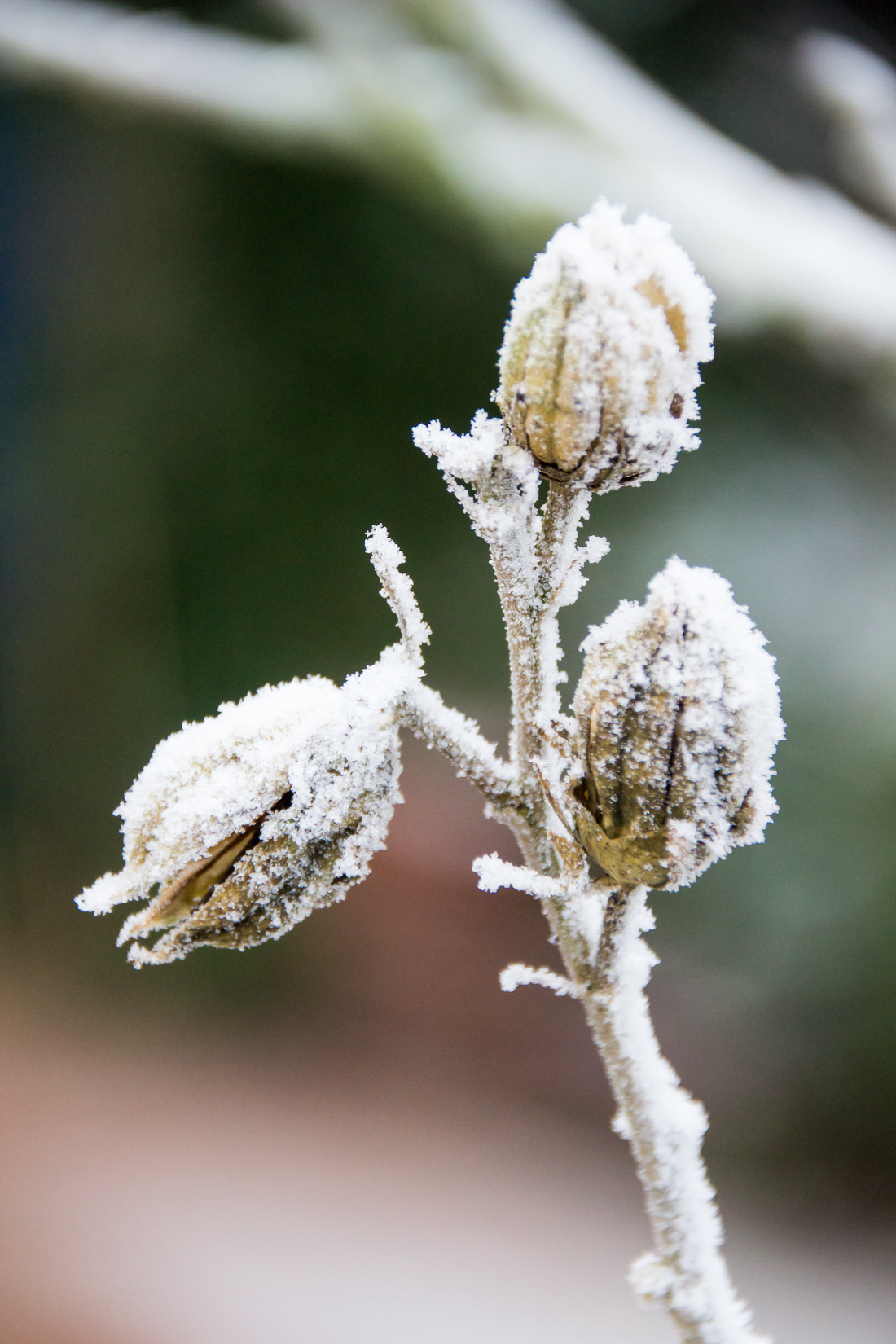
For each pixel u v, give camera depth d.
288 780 0.33
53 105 0.96
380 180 0.64
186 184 0.96
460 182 0.59
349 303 0.92
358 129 0.60
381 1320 0.76
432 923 0.98
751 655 0.33
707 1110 0.81
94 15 0.61
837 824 0.74
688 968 0.80
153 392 0.99
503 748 0.89
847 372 0.60
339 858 0.34
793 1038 0.78
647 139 0.59
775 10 0.77
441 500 0.93
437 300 0.91
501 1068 0.94
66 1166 0.88
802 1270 0.74
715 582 0.33
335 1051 0.98
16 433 1.05
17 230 1.03
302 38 0.65
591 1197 0.85
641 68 0.80
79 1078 0.96
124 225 0.99
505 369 0.33
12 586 1.06
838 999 0.76
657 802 0.33
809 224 0.58
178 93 0.60
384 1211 0.84
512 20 0.61
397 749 0.34
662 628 0.32
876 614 0.75
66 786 1.05
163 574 0.99
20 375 1.05
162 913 0.34
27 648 1.05
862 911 0.74
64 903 1.05
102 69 0.60
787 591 0.77
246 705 0.34
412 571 0.93
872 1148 0.77
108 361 1.01
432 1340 0.74
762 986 0.78
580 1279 0.79
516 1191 0.85
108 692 1.02
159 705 1.00
